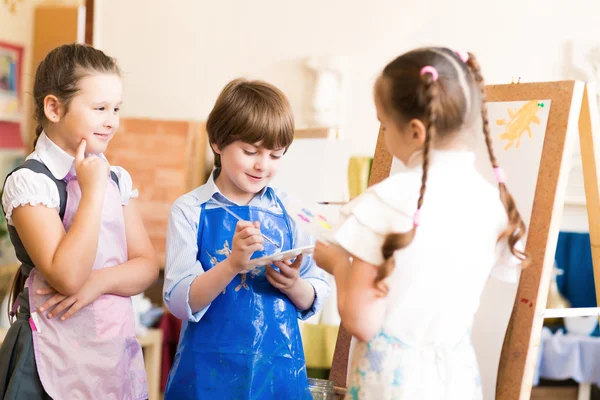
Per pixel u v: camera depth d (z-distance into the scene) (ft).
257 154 5.19
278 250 5.35
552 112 4.99
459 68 4.01
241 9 11.32
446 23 10.85
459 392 4.12
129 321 5.29
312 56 11.05
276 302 5.31
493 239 4.25
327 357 8.64
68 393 4.91
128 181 5.55
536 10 10.73
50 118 4.98
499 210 4.25
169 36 11.53
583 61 10.64
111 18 11.68
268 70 11.27
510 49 10.78
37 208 4.83
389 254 3.82
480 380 4.73
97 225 4.83
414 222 3.84
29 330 4.96
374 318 3.98
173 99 11.55
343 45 11.05
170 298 5.14
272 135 5.12
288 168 7.77
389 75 4.08
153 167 10.53
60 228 4.88
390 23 10.94
